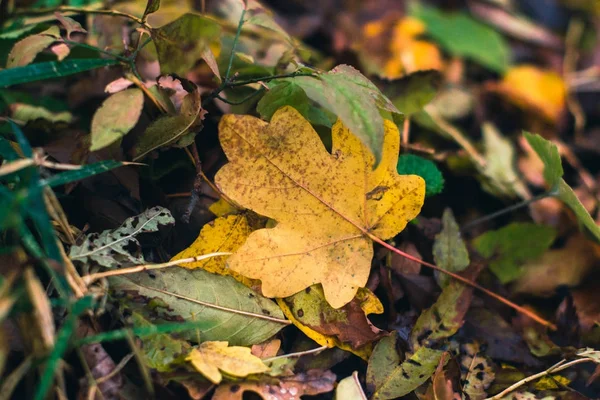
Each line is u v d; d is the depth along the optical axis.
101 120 0.38
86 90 0.48
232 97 0.46
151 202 0.44
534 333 0.45
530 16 0.77
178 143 0.42
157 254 0.42
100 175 0.43
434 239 0.47
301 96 0.43
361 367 0.42
